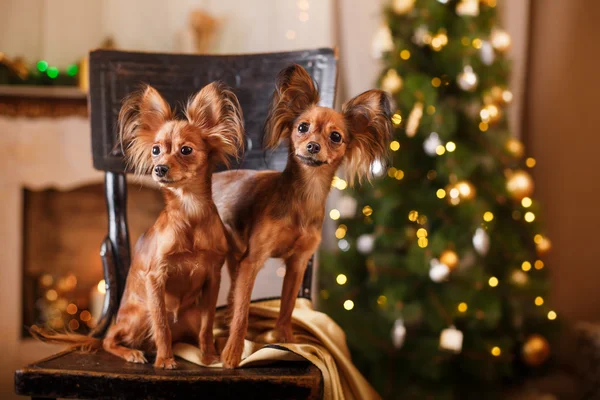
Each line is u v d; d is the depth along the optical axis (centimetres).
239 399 130
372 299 325
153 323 139
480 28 324
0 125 344
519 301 327
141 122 144
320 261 329
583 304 395
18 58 355
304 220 142
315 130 136
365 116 143
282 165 173
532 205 339
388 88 311
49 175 350
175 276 141
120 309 153
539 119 396
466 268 306
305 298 175
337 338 158
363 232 330
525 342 325
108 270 176
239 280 141
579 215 397
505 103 333
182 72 182
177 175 133
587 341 343
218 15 366
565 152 396
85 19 366
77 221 377
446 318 298
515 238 329
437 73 326
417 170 323
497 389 329
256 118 178
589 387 339
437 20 319
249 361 138
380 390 307
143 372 133
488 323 303
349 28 374
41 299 371
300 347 142
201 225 139
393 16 331
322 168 139
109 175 182
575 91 395
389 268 309
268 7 365
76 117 349
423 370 299
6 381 352
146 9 366
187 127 137
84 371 132
